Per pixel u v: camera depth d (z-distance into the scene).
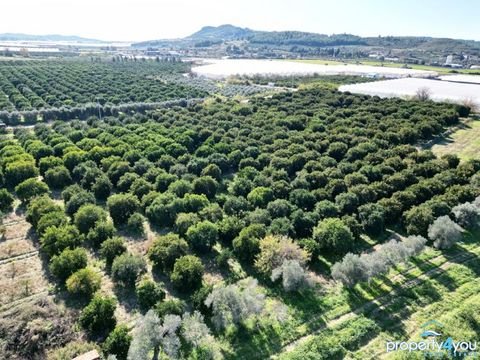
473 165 57.25
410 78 156.88
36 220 42.62
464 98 106.38
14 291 33.47
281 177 54.38
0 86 120.19
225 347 27.69
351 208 45.97
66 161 58.06
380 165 57.66
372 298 32.69
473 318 30.12
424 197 48.44
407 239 37.84
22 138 71.25
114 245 37.31
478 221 42.44
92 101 108.19
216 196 52.19
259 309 29.02
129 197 46.50
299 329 29.34
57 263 34.09
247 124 82.62
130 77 153.00
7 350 25.86
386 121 83.06
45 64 179.38
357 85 134.62
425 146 74.19
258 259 36.34
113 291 33.94
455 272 35.97
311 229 41.72
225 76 174.25
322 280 35.50
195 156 64.56
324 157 61.34
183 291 33.59
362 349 27.64
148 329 26.19
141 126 78.50
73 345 27.11
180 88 130.25
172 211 44.78
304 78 164.75
